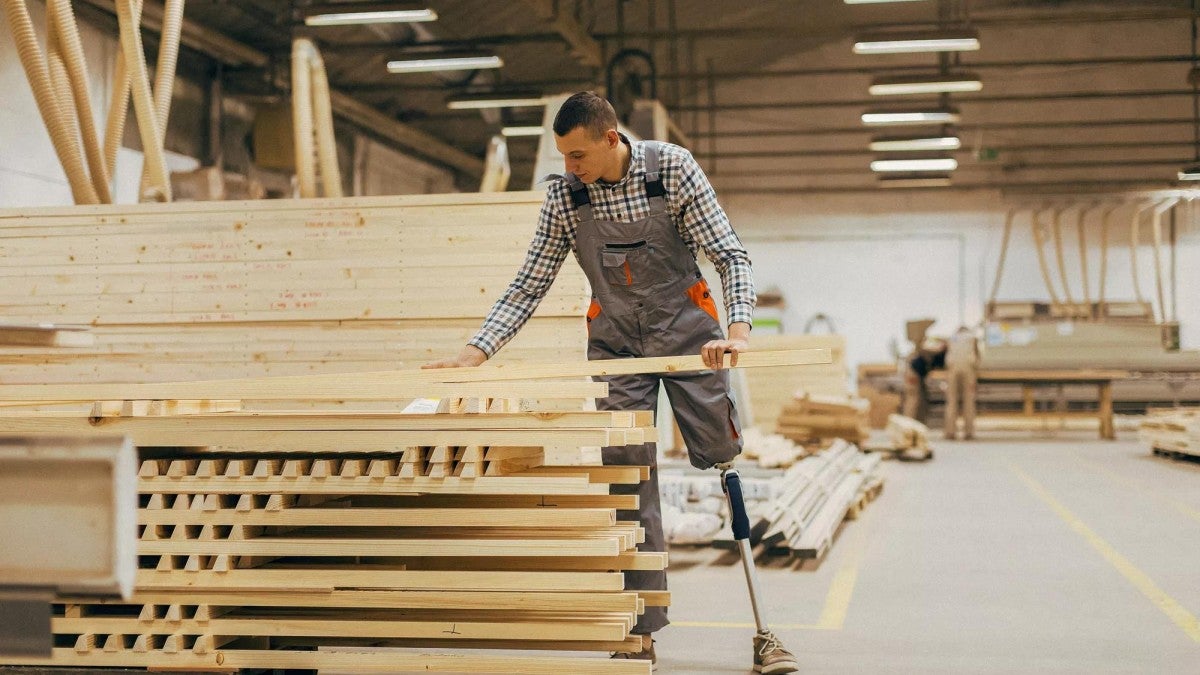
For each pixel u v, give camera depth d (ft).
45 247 16.20
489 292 15.17
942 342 52.31
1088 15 42.34
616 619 9.11
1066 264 65.36
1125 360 50.55
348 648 9.57
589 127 9.52
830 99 65.72
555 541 8.98
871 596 14.96
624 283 10.23
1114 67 62.69
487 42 40.68
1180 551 18.44
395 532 9.43
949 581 16.01
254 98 41.24
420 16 34.06
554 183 10.60
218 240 15.87
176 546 9.25
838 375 39.58
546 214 10.66
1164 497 26.37
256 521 9.21
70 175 18.94
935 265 66.23
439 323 15.31
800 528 17.89
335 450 9.18
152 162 18.99
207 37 36.73
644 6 47.60
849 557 18.42
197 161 38.93
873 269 66.90
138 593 9.27
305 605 9.18
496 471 9.05
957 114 45.03
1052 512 23.82
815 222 67.15
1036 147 53.98
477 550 9.04
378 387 9.23
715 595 15.16
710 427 10.51
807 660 11.34
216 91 39.91
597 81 45.06
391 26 39.73
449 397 9.29
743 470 25.43
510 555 9.04
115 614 9.61
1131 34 61.93
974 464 36.47
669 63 58.44
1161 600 14.42
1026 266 65.51
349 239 15.56
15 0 18.26
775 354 8.89
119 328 15.98
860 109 65.51
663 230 10.12
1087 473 32.68
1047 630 12.71
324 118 23.52
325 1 35.76
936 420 59.16
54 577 5.41
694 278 10.48
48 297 16.11
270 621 9.23
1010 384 58.90
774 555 18.66
